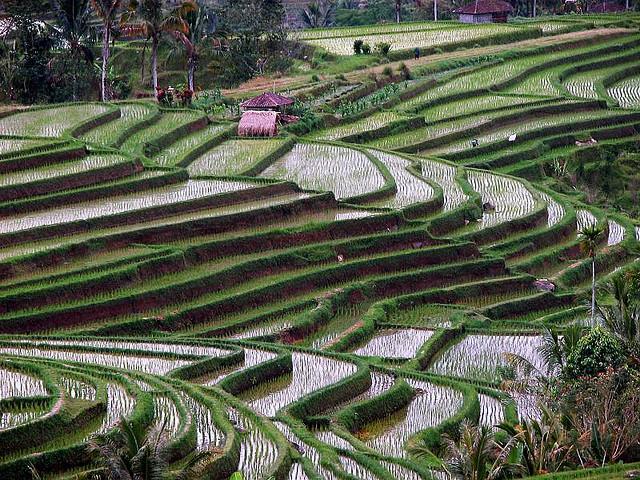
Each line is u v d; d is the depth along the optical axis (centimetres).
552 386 4984
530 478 4088
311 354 5738
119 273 6366
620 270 7331
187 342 5747
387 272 7006
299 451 4531
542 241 7706
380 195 7925
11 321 5841
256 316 6262
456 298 6862
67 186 7581
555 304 6912
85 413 4522
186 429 4388
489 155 9731
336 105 10581
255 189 7700
